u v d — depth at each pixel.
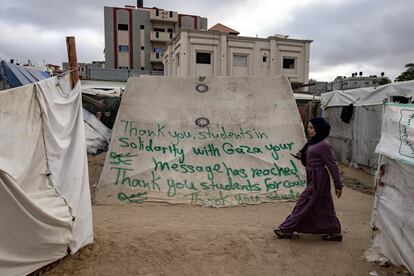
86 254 3.97
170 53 37.12
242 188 7.15
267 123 8.10
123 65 51.88
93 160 10.71
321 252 4.26
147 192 6.91
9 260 2.98
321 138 4.43
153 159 7.41
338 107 12.62
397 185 3.77
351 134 11.69
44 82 3.60
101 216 5.73
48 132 3.58
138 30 51.81
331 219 4.52
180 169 7.34
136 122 7.86
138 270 3.74
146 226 5.16
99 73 37.16
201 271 3.79
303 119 16.50
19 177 3.04
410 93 9.30
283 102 8.46
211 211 6.29
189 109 8.23
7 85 7.96
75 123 4.21
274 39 34.22
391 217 3.83
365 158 10.75
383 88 10.16
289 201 6.94
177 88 8.55
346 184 9.20
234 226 5.26
